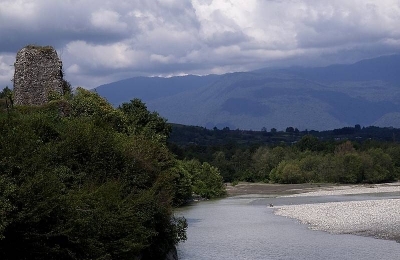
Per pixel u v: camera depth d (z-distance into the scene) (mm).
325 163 164375
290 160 173500
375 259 34406
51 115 34625
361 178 158625
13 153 17078
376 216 57344
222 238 47062
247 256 37031
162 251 27453
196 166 115250
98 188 21250
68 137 25797
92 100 45531
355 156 160250
